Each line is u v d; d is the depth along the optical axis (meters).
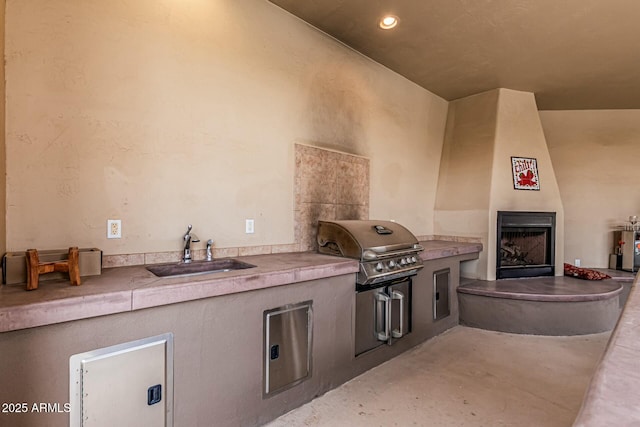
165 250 2.17
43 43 1.75
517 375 2.62
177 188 2.21
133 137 2.04
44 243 1.76
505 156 4.23
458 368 2.74
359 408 2.16
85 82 1.87
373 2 2.66
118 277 1.72
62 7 1.80
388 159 3.88
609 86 4.25
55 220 1.79
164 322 1.58
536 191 4.31
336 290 2.40
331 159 3.20
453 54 3.48
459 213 4.37
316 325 2.27
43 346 1.29
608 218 5.14
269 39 2.70
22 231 1.70
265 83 2.67
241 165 2.53
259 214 2.64
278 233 2.77
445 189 4.60
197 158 2.30
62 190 1.81
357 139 3.48
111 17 1.95
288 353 2.11
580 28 2.95
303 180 2.95
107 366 1.43
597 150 5.20
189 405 1.67
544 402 2.24
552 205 4.36
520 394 2.34
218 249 2.41
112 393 1.44
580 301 3.48
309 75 3.00
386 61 3.67
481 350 3.11
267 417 2.00
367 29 3.05
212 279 1.72
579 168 5.24
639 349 0.80
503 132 4.27
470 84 4.22
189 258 2.22
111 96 1.96
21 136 1.69
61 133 1.80
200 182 2.32
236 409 1.85
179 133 2.22
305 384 2.21
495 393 2.35
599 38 3.11
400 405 2.20
